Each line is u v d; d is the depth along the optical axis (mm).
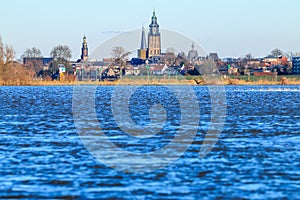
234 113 150125
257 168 66250
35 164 68812
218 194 55031
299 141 88375
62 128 109250
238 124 116938
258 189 56688
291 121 123625
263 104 195250
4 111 159875
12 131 103562
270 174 62938
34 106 185375
